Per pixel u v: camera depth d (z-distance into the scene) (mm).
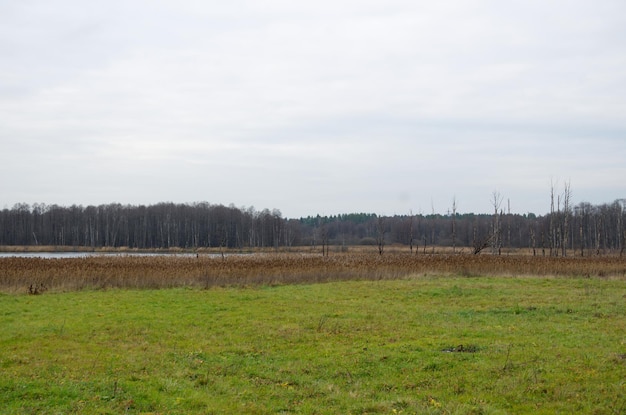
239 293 27188
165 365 13281
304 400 10656
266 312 21047
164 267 33375
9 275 29062
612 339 15688
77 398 10602
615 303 22750
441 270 37531
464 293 26438
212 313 20953
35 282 28875
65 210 108750
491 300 23891
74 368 12859
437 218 133500
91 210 109375
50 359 13766
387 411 9875
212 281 31359
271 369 13008
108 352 14625
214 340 16219
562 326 17750
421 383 11727
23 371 12508
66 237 105188
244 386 11609
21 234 104375
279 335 16781
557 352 14016
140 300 24531
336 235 136250
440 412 9758
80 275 30094
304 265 35344
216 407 10180
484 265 37562
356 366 13117
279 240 107812
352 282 32375
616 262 39656
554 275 36156
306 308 21984
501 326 17875
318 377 12375
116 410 10008
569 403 10195
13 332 17203
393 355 13961
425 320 19109
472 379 11836
